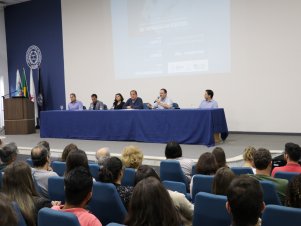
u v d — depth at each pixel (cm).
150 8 873
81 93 1015
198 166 278
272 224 159
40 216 156
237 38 765
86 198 168
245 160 323
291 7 704
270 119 742
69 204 166
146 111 649
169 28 850
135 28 900
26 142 746
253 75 754
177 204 210
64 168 328
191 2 815
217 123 604
